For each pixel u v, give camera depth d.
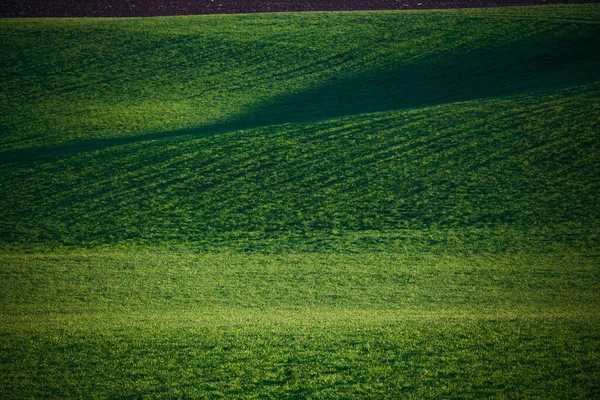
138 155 69.12
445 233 51.62
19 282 43.25
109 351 30.39
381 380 27.55
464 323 33.25
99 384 27.48
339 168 64.31
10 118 82.94
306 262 47.00
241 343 31.27
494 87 86.69
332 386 27.19
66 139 75.69
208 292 41.50
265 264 46.78
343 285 42.34
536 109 73.69
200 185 62.16
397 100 85.88
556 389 26.30
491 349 29.75
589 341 30.16
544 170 60.84
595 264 44.53
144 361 29.44
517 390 26.36
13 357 29.66
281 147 69.69
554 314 35.03
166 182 62.97
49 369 28.64
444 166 63.28
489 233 51.16
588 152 62.97
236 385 27.39
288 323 34.38
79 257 48.41
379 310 37.47
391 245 49.88
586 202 54.91
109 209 57.94
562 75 87.38
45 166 67.25
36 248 50.66
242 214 56.56
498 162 63.06
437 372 27.97
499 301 38.62
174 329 33.34
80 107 86.88
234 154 68.50
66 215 56.88
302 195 59.53
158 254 49.22
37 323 34.88
